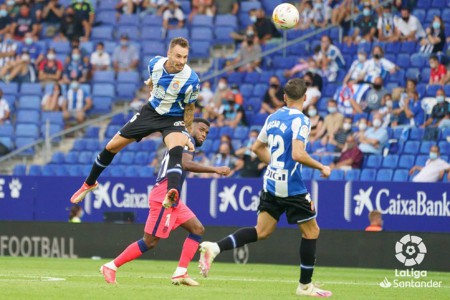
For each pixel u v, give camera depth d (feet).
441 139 162.09
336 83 179.52
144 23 208.13
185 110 80.23
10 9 211.41
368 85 171.73
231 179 142.00
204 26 205.16
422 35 183.93
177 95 78.43
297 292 73.97
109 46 204.23
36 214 153.69
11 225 152.97
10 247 152.87
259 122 178.09
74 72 198.49
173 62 77.25
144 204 146.72
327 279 104.68
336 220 135.85
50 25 209.97
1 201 155.53
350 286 91.35
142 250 80.07
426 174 155.53
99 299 65.00
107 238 145.89
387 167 160.45
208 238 142.61
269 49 194.90
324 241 135.54
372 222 132.46
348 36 189.16
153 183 146.20
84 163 182.09
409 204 132.67
